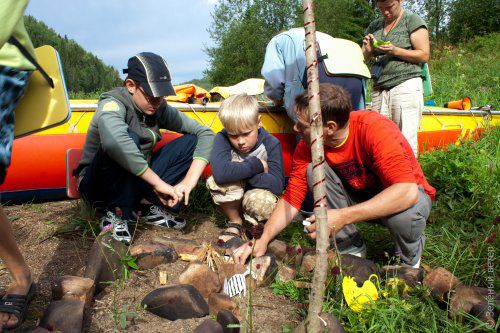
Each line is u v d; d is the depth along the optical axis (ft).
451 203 12.03
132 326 6.41
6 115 5.46
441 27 81.82
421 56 13.71
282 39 12.49
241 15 100.48
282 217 8.30
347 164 8.26
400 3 13.89
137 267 7.62
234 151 10.14
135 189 9.03
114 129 8.52
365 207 7.47
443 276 7.20
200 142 10.11
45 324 5.89
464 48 62.23
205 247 8.39
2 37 4.98
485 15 74.54
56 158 11.10
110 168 8.77
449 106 21.57
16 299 6.10
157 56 9.34
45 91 6.27
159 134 10.12
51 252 8.55
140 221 9.79
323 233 5.70
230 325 5.97
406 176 7.57
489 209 11.57
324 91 7.52
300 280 7.73
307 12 5.51
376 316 6.53
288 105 12.14
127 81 9.16
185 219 10.75
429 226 10.89
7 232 5.94
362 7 96.12
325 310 6.68
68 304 6.12
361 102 12.61
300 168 8.34
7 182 10.82
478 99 31.14
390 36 14.12
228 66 98.84
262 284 7.59
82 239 9.09
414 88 13.94
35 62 5.83
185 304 6.59
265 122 13.05
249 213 9.50
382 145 7.64
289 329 6.35
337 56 12.01
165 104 10.10
